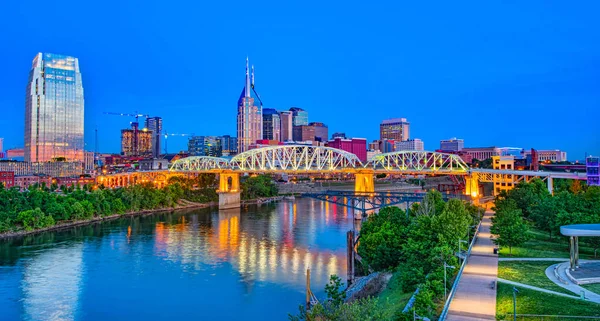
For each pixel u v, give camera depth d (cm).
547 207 11488
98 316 9194
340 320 5141
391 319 6250
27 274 12094
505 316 5822
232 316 9150
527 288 6912
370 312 5228
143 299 10181
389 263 10044
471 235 11088
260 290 10681
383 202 15475
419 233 8881
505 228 9638
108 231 19075
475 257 9038
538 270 8019
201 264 13100
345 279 11400
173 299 10144
